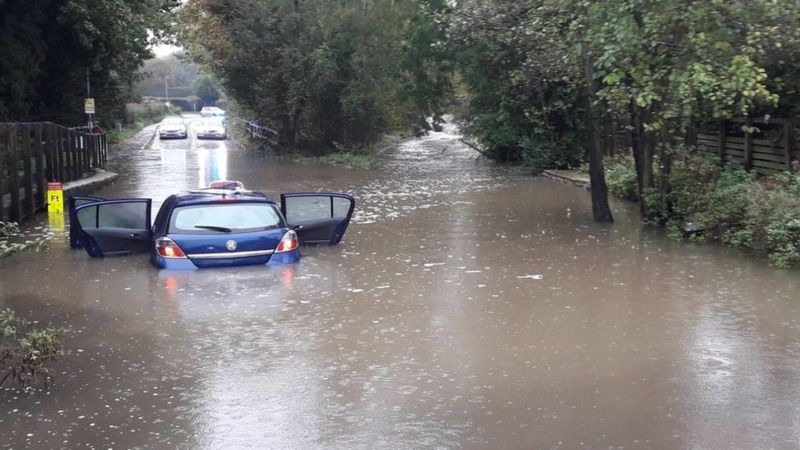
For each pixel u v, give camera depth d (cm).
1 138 1507
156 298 960
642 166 1503
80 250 1291
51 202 1770
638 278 1046
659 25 1162
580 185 2316
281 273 1098
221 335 802
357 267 1138
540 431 555
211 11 3991
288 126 3950
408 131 5328
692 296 943
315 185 2378
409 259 1197
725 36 1130
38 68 2900
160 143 4897
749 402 604
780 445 528
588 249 1265
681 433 549
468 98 3616
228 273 1098
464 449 527
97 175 2514
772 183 1308
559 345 755
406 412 593
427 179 2586
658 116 1322
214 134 5288
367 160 3325
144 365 708
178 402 618
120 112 5719
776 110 1633
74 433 559
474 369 689
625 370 682
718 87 1231
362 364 706
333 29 3634
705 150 1848
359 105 3706
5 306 927
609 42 1235
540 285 1012
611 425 564
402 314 877
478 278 1059
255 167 3128
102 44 3014
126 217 1285
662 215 1475
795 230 1125
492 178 2620
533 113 2894
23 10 2636
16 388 649
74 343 778
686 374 669
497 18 1688
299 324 840
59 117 3161
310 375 678
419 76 3578
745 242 1238
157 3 3094
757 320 834
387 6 3662
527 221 1596
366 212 1752
